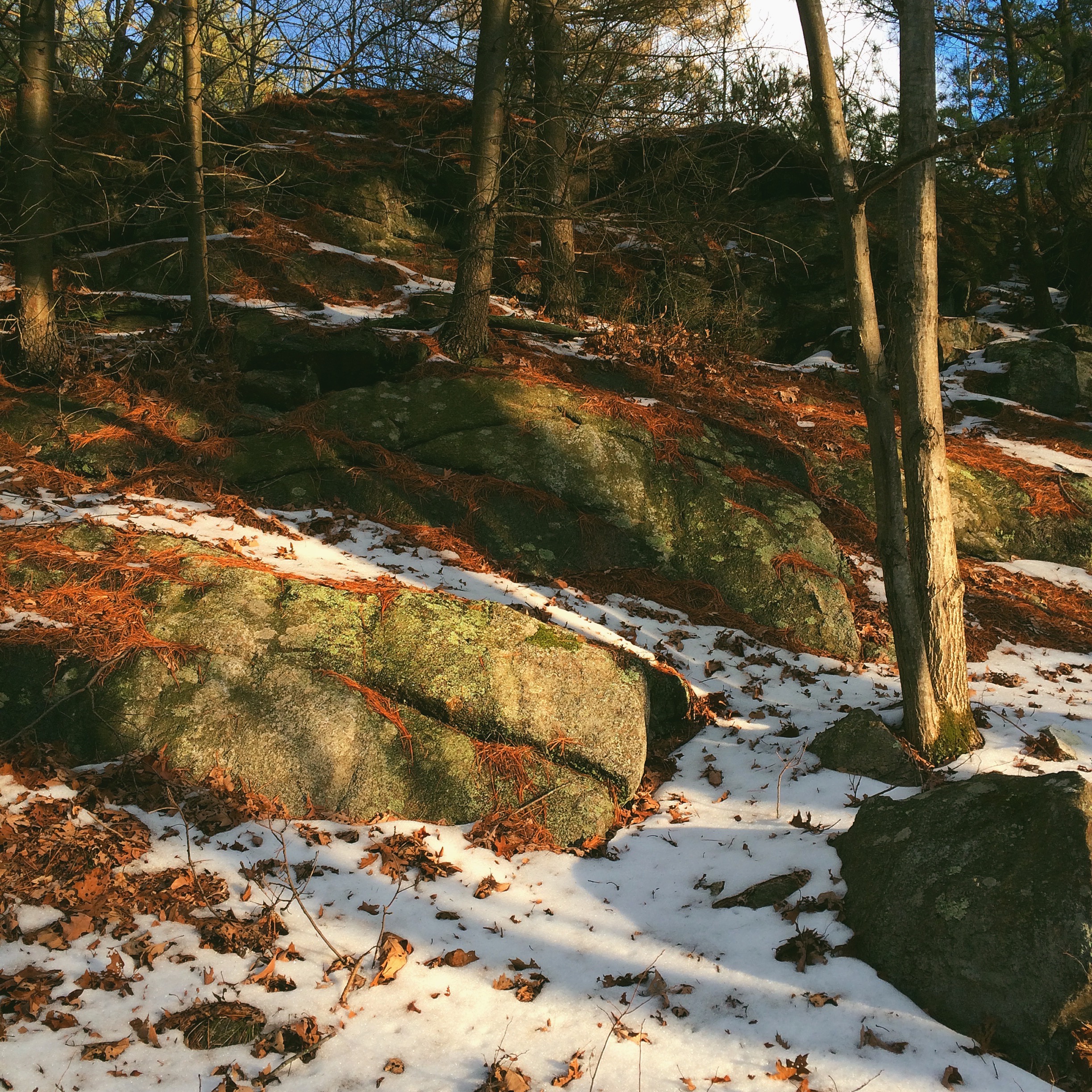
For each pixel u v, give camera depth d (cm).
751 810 547
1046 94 1474
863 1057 370
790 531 863
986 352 1363
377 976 404
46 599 575
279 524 753
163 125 1320
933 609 574
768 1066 366
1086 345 1388
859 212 596
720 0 1273
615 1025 386
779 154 1552
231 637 561
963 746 577
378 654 568
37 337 893
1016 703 678
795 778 572
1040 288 1500
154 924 417
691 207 1430
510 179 1207
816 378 1279
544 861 503
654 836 532
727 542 840
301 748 522
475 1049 372
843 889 460
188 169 992
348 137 1487
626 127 1304
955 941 399
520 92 1497
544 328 1180
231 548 684
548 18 1252
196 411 873
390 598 607
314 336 961
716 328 1330
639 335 1203
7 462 777
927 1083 356
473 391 918
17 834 446
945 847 438
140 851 455
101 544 641
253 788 510
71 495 748
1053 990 370
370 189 1410
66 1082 338
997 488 1042
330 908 443
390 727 539
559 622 707
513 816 524
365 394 900
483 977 412
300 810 509
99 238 1209
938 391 582
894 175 552
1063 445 1169
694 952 432
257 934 419
